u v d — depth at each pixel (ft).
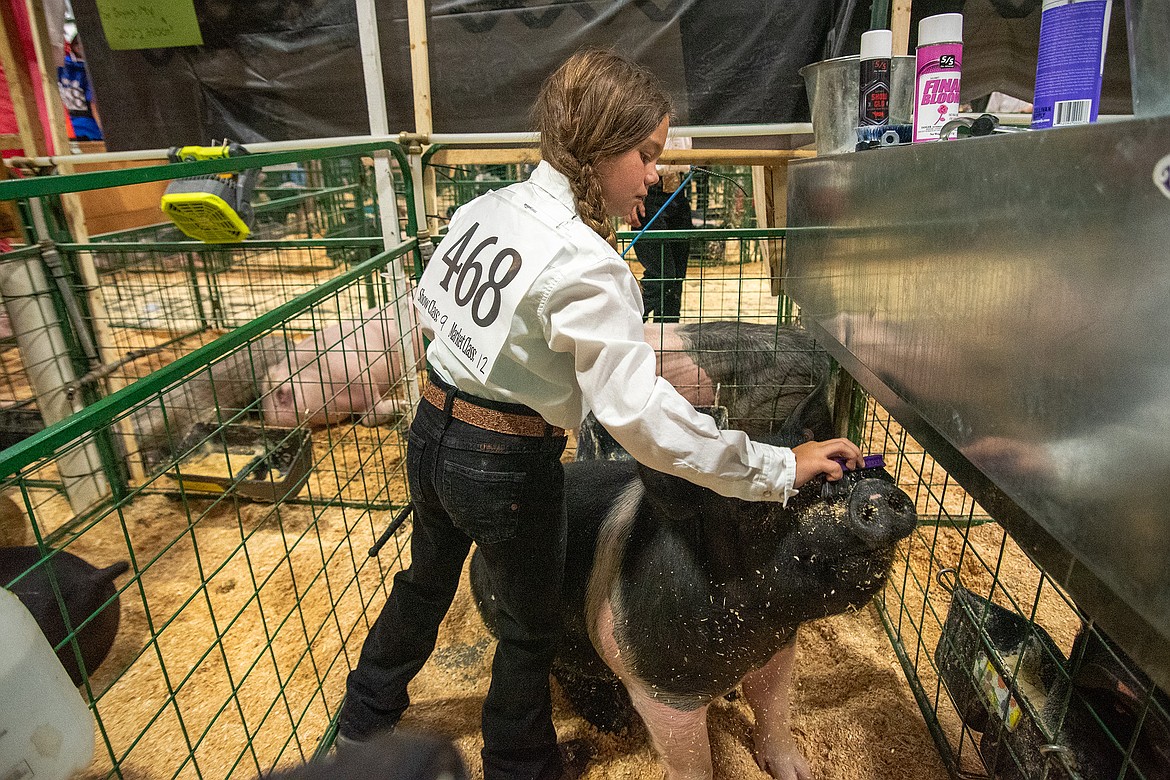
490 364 4.03
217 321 13.48
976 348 2.99
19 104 9.92
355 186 19.72
